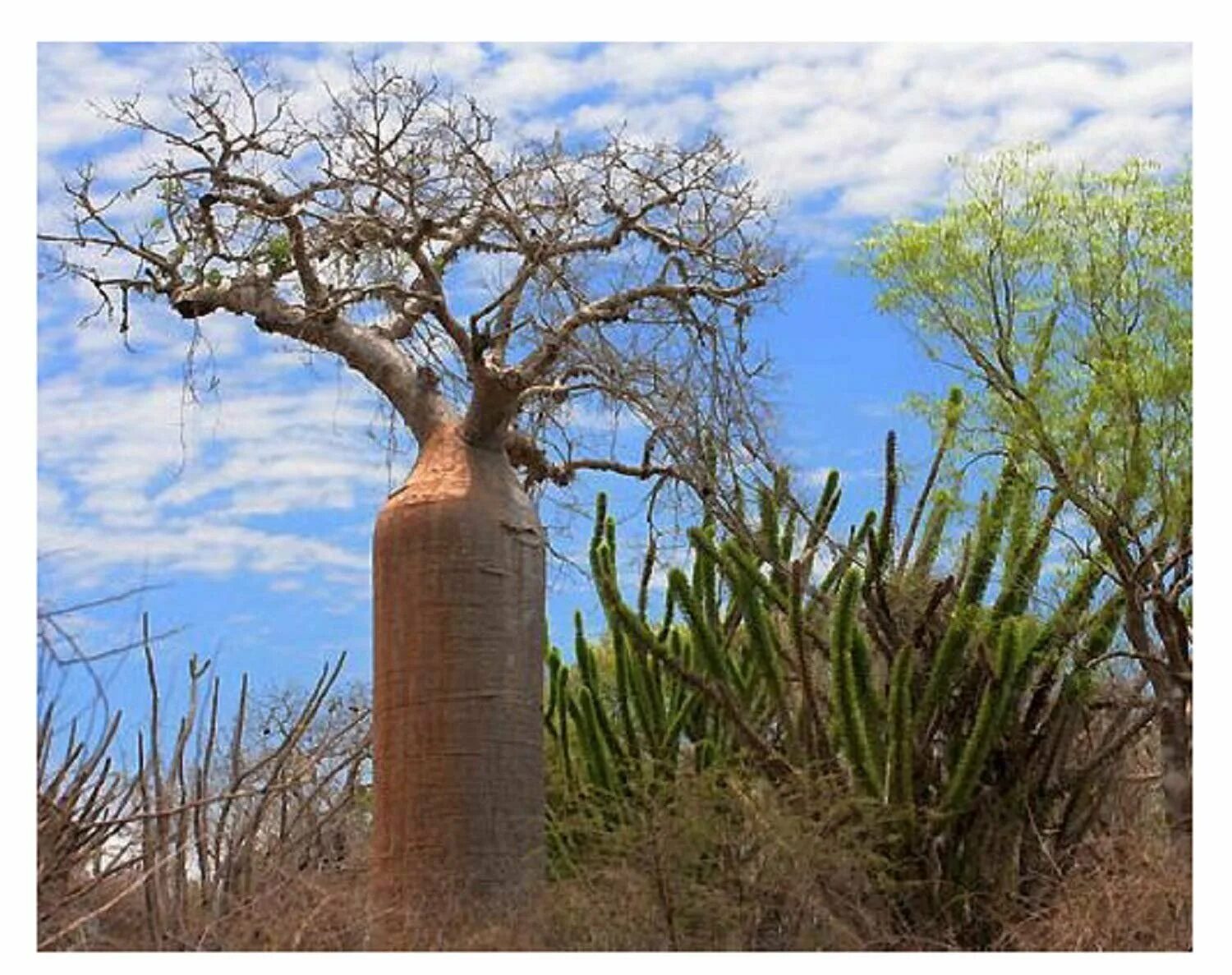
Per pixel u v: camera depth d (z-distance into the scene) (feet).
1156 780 46.39
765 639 43.75
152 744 34.35
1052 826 44.37
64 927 32.73
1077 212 46.68
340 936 34.65
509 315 43.42
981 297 46.60
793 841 38.93
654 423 43.75
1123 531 44.78
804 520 47.01
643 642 43.37
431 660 39.81
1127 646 51.65
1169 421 43.70
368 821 45.34
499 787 39.52
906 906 41.57
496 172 43.01
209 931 33.73
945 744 44.01
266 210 42.86
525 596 40.88
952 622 43.01
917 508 46.93
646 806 41.11
